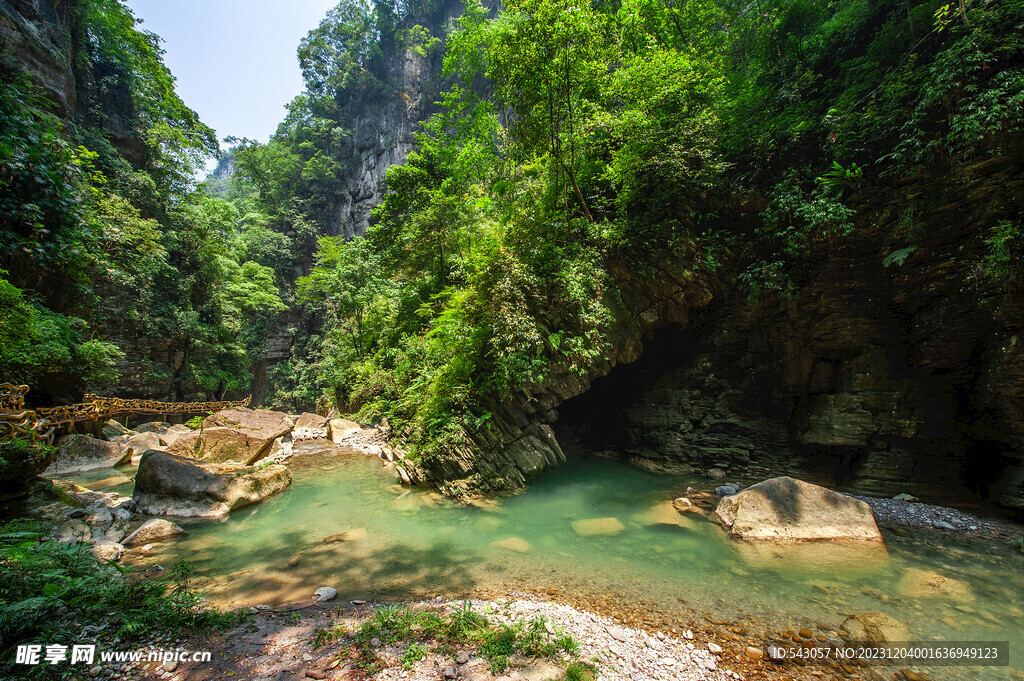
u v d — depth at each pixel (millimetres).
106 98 26484
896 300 9211
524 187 14531
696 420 11914
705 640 4684
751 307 11086
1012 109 7348
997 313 7652
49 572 4141
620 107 11992
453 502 9469
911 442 9047
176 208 26969
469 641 4367
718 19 14414
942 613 5070
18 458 7297
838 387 9875
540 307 10930
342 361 25469
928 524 7664
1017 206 7559
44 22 19922
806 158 10258
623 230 11258
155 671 3705
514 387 10891
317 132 47875
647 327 11672
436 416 10812
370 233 22047
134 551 6742
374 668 3900
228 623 4605
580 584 5906
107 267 15992
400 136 44562
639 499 9523
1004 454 7812
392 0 50062
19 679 3246
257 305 34188
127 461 12836
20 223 10078
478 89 35875
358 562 6602
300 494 10359
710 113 10695
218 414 13891
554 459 11523
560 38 10148
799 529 7273
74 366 12281
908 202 8820
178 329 25125
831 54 11414
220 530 7938
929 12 8953
